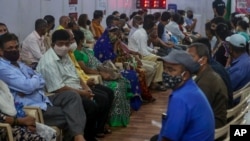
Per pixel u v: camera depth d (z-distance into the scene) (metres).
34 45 4.96
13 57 3.25
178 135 2.06
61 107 3.43
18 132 2.84
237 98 3.46
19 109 3.04
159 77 6.40
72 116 3.34
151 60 6.33
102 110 4.03
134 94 5.23
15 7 5.41
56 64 3.72
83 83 4.06
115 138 4.16
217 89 2.73
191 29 10.35
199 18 11.86
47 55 3.77
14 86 3.20
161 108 5.41
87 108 3.69
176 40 8.07
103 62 5.04
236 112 2.94
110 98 4.26
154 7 10.90
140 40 6.31
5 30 4.30
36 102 3.32
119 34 5.38
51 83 3.68
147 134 4.31
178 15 8.78
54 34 3.75
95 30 7.53
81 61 4.54
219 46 4.46
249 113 2.72
